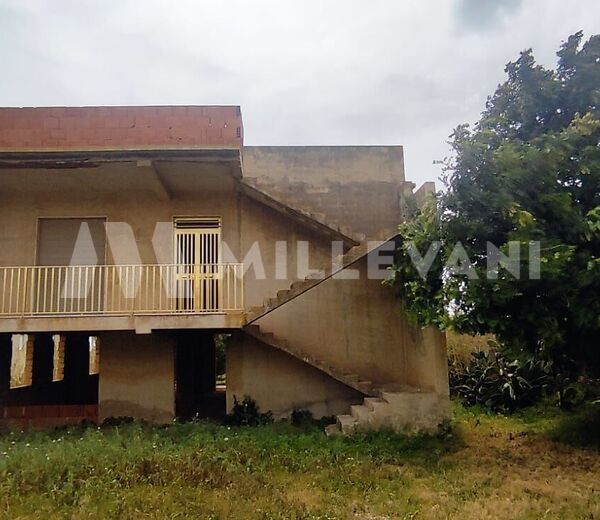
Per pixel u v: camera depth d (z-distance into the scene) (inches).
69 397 584.4
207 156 384.8
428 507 230.7
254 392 430.0
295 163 475.5
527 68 341.4
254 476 261.9
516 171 295.9
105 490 231.5
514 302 304.8
